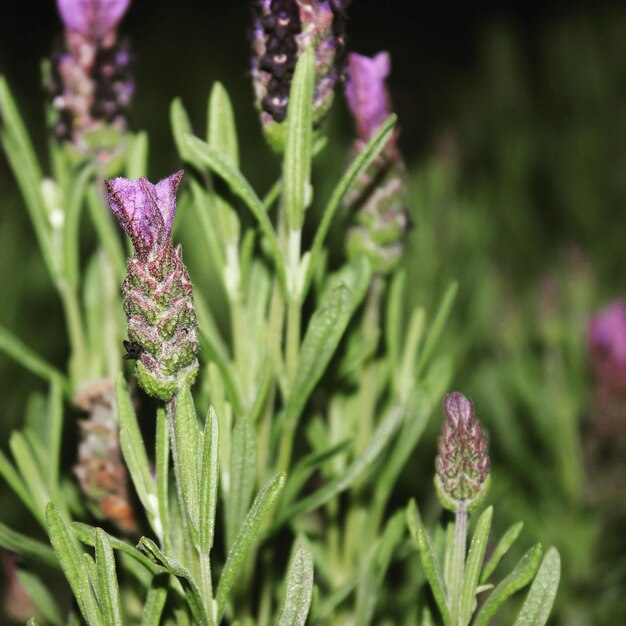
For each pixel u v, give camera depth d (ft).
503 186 3.46
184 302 1.54
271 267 1.81
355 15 6.32
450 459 1.58
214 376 1.69
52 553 1.70
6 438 2.52
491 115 3.88
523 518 2.13
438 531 1.67
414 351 1.90
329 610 1.73
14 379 2.63
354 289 1.79
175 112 1.77
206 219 1.77
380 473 1.93
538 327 2.39
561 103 3.90
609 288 3.06
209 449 1.55
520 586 1.58
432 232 2.56
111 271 1.88
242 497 1.66
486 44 3.92
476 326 2.46
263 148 3.80
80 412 1.79
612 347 2.08
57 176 1.90
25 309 2.85
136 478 1.63
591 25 4.25
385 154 1.80
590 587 2.10
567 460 2.15
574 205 3.43
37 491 1.76
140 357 1.54
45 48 5.67
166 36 4.95
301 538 1.66
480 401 2.40
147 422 1.74
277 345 1.73
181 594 1.62
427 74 5.34
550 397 2.21
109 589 1.53
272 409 1.76
